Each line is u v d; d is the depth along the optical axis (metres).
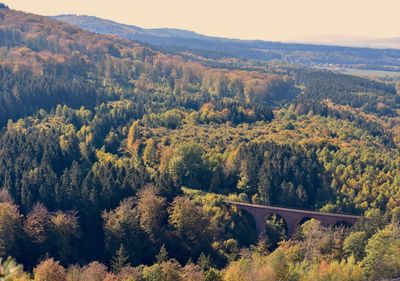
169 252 116.19
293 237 132.50
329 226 133.62
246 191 162.62
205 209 137.75
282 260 97.06
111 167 144.12
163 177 140.62
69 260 111.19
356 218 139.25
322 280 93.94
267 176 161.75
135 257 112.69
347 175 170.75
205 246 121.44
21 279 81.81
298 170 167.75
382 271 98.94
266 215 144.38
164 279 91.50
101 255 118.06
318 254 110.69
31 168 141.00
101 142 196.25
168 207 127.19
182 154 164.62
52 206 126.12
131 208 124.06
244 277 93.12
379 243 102.06
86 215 123.69
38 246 108.88
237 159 171.75
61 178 134.62
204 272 96.19
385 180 169.75
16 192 129.38
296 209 152.50
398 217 135.38
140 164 160.75
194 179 162.88
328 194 164.62
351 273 95.94
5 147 153.88
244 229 141.25
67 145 165.88
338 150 191.88
